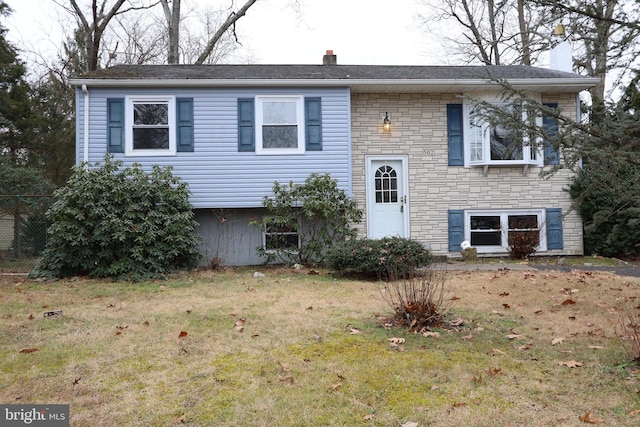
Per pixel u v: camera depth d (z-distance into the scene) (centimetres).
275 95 1057
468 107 1143
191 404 305
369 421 281
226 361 384
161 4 1812
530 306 578
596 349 405
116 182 873
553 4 514
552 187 1152
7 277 867
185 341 439
